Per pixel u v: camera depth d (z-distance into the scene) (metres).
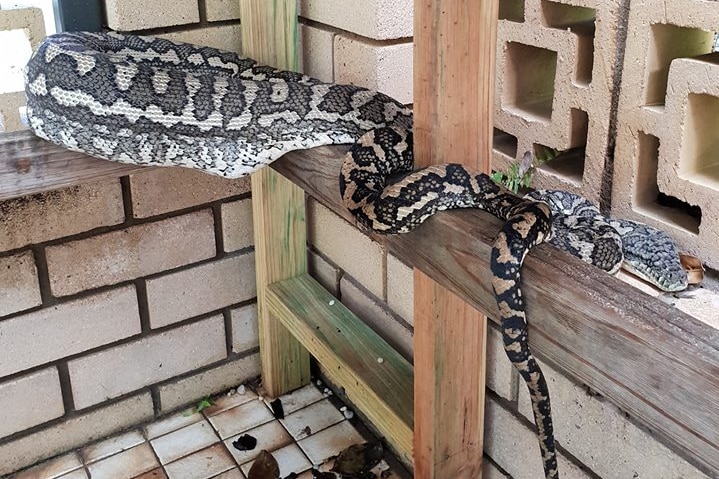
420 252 1.04
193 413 1.54
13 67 1.44
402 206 1.02
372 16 1.29
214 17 1.42
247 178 1.50
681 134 1.18
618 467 1.11
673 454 1.05
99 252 1.42
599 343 0.84
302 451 1.45
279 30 1.38
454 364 1.18
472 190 1.02
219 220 1.50
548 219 0.97
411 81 1.34
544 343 0.93
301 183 1.23
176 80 1.22
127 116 1.20
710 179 1.19
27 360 1.41
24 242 1.36
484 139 1.07
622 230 1.21
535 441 1.21
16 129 1.40
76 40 1.28
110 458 1.45
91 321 1.44
